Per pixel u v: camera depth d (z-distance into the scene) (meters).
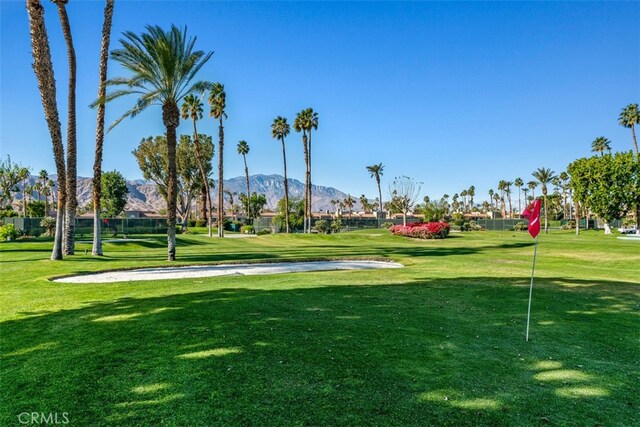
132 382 4.63
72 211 20.86
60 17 19.89
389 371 5.09
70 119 20.78
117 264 17.69
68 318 7.40
